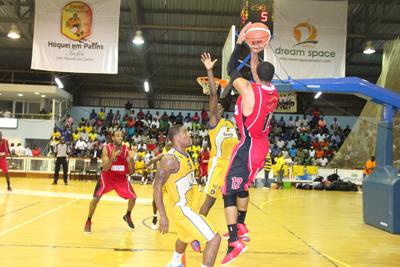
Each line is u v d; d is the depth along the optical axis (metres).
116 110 22.00
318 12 12.46
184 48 17.72
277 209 8.13
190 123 20.39
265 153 2.98
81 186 11.94
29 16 15.20
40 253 3.96
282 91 5.17
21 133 17.70
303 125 19.84
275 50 12.27
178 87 21.86
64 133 17.52
